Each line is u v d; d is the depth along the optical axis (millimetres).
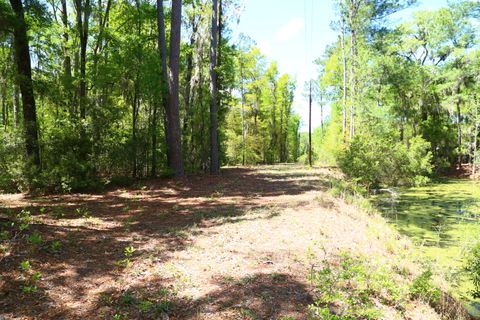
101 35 15859
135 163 15352
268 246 6234
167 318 3875
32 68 14406
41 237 6027
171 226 7648
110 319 3826
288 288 4551
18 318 3779
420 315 4328
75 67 17719
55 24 16484
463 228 10070
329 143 39031
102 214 8883
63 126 13055
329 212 9039
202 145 22438
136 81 14750
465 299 5555
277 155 54656
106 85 14875
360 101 24703
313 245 6309
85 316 3873
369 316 3709
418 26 30219
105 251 5859
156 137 16938
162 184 14383
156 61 14820
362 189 15992
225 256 5680
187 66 23047
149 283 4684
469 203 14742
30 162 12078
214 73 20172
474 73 27688
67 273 4871
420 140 23344
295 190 13383
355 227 7926
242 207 9836
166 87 15555
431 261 6844
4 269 4703
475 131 26250
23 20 12352
